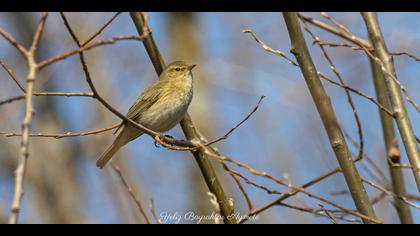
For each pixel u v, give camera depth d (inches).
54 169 811.4
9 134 344.2
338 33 376.2
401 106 324.8
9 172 751.7
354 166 300.7
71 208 794.8
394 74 335.6
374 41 345.4
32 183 807.7
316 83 306.3
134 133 487.2
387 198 397.4
